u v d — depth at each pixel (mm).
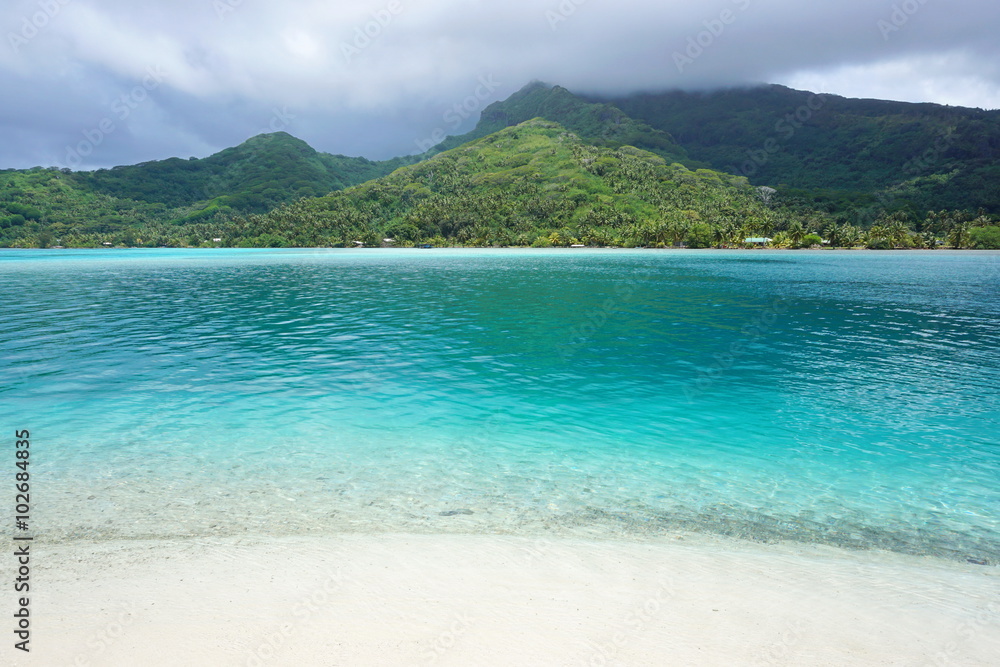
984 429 12016
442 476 9367
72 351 20156
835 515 8133
